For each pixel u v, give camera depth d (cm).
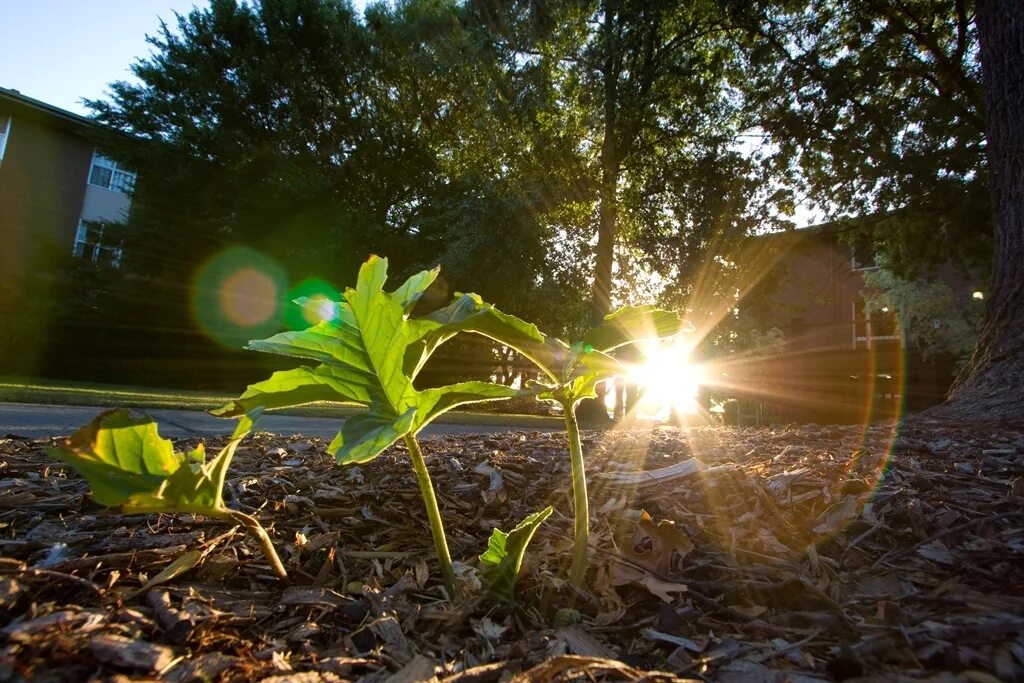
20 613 96
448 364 1953
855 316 2217
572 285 1575
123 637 89
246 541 143
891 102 1396
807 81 1422
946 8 1265
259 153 1825
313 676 88
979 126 1247
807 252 1706
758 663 101
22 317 1800
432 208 1794
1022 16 439
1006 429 325
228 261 1922
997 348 421
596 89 1477
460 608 117
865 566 141
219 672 85
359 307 113
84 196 2138
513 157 1529
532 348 124
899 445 264
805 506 178
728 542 156
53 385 1259
